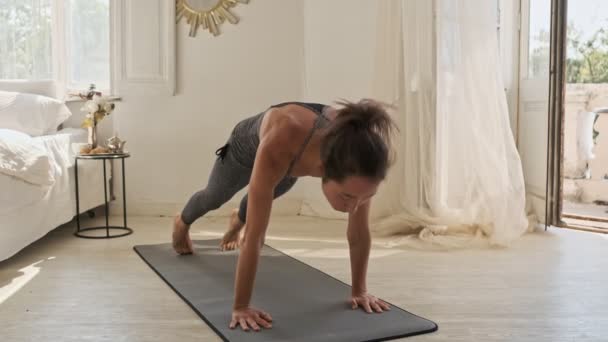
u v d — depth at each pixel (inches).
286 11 170.2
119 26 165.8
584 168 228.5
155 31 166.2
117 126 168.6
